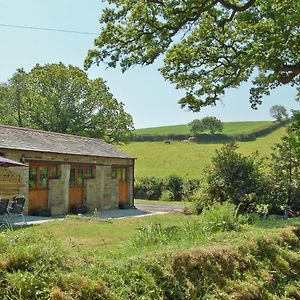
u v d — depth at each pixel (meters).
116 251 6.42
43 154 20.16
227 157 18.17
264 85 19.53
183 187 34.69
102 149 26.31
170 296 5.12
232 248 6.65
